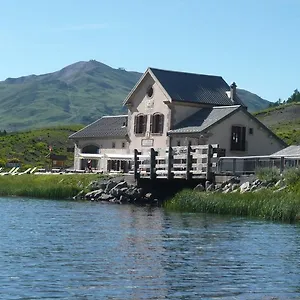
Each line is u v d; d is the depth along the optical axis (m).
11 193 65.00
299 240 30.94
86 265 23.48
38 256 25.08
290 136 122.50
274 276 22.41
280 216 40.47
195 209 47.38
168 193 57.84
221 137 70.94
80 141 88.25
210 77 80.62
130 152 80.38
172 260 24.97
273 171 50.50
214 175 52.16
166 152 56.19
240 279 21.81
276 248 28.38
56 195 62.31
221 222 38.91
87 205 53.28
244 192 47.47
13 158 118.69
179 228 35.56
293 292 20.23
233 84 79.12
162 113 75.75
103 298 18.98
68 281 20.86
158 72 77.38
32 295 19.08
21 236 30.77
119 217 41.88
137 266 23.59
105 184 62.50
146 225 36.97
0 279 20.88
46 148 133.75
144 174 59.22
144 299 19.02
